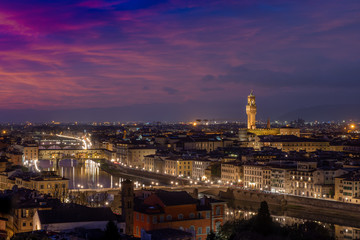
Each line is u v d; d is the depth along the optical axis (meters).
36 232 189.38
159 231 194.12
